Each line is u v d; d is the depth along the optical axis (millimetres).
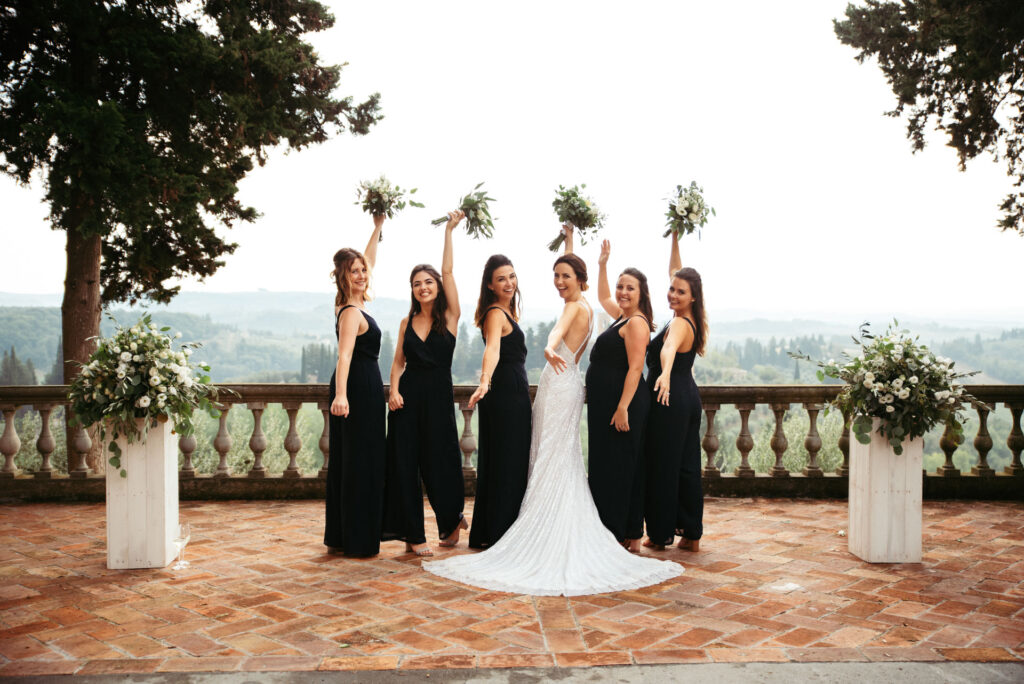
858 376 4441
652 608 3625
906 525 4441
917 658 2990
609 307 5105
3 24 9594
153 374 4211
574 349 4738
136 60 9570
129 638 3219
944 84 10484
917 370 4371
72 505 6266
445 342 4797
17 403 6414
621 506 4559
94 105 9094
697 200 4949
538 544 4297
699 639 3207
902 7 10734
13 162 9344
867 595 3830
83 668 2891
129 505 4320
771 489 6516
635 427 4551
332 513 4656
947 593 3863
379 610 3596
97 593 3867
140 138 9445
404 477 4688
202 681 2775
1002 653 3045
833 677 2811
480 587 3973
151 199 9297
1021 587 3977
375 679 2793
